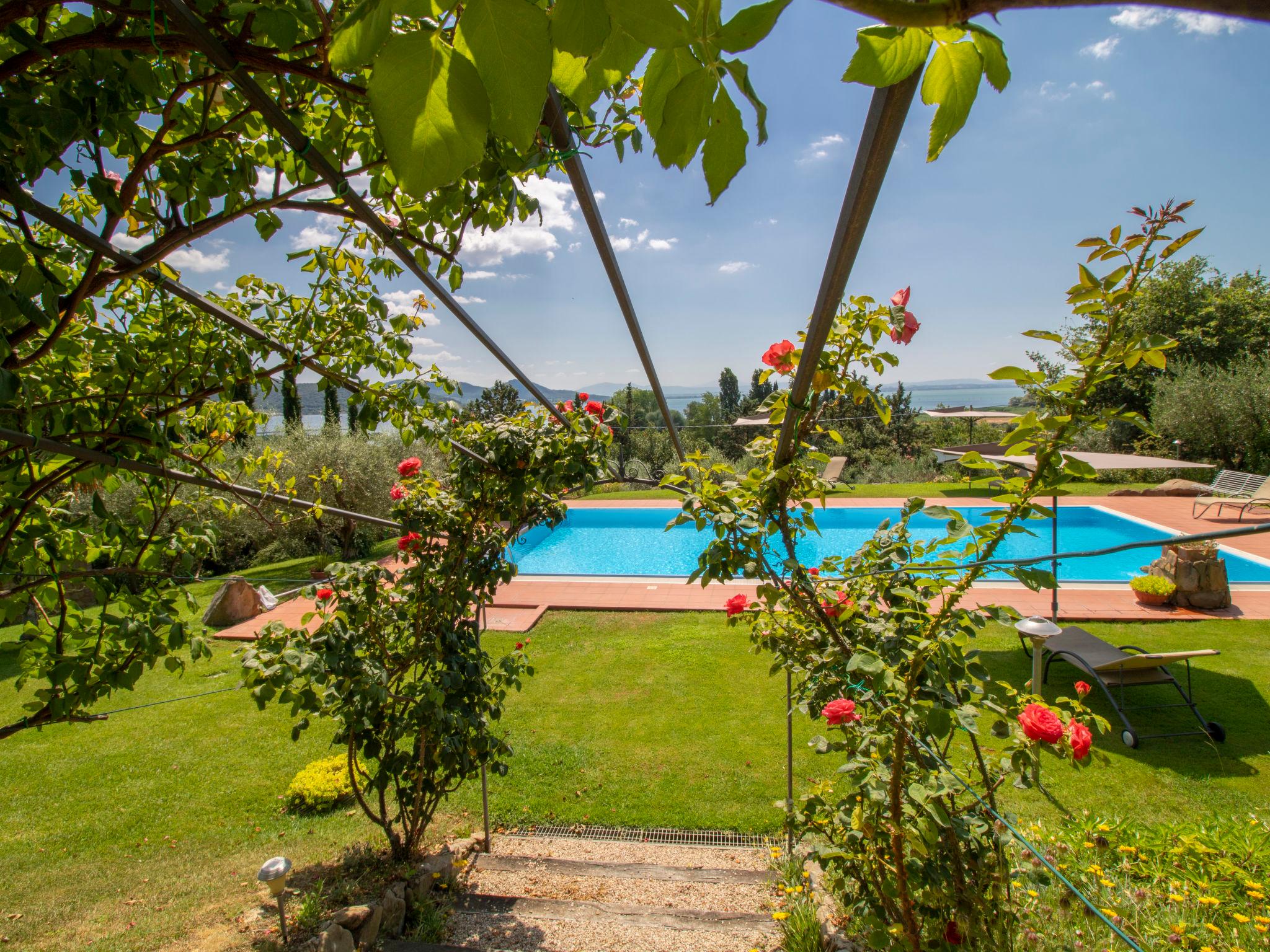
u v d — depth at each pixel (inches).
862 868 102.3
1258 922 102.7
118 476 98.2
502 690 160.1
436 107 17.5
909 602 96.5
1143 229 62.2
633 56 19.8
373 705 137.1
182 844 174.4
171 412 96.9
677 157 20.9
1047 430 72.0
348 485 481.4
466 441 141.2
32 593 91.6
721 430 1066.1
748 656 281.3
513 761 213.8
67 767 213.6
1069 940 103.9
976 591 349.1
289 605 358.0
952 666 83.8
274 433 513.7
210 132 60.9
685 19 16.8
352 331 117.3
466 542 147.1
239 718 245.0
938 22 14.1
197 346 98.3
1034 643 216.2
